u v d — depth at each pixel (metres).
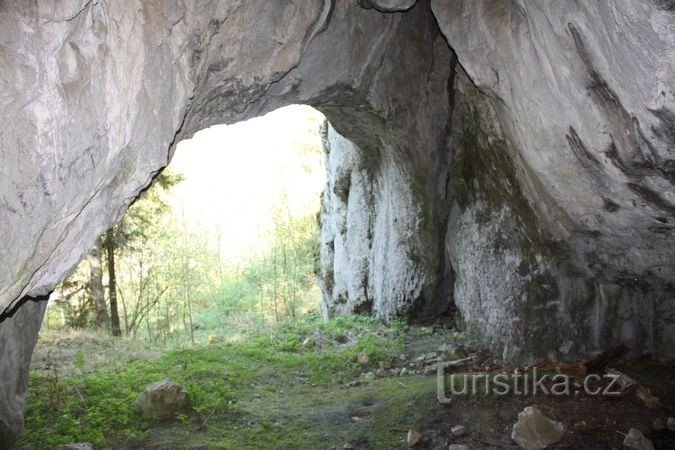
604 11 3.82
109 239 14.24
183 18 4.69
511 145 6.39
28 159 3.17
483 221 7.90
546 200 6.24
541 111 5.13
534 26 4.68
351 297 11.20
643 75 3.84
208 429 5.70
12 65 2.96
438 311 9.87
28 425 5.63
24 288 3.67
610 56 4.05
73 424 5.62
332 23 6.91
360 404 6.29
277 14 6.10
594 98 4.52
